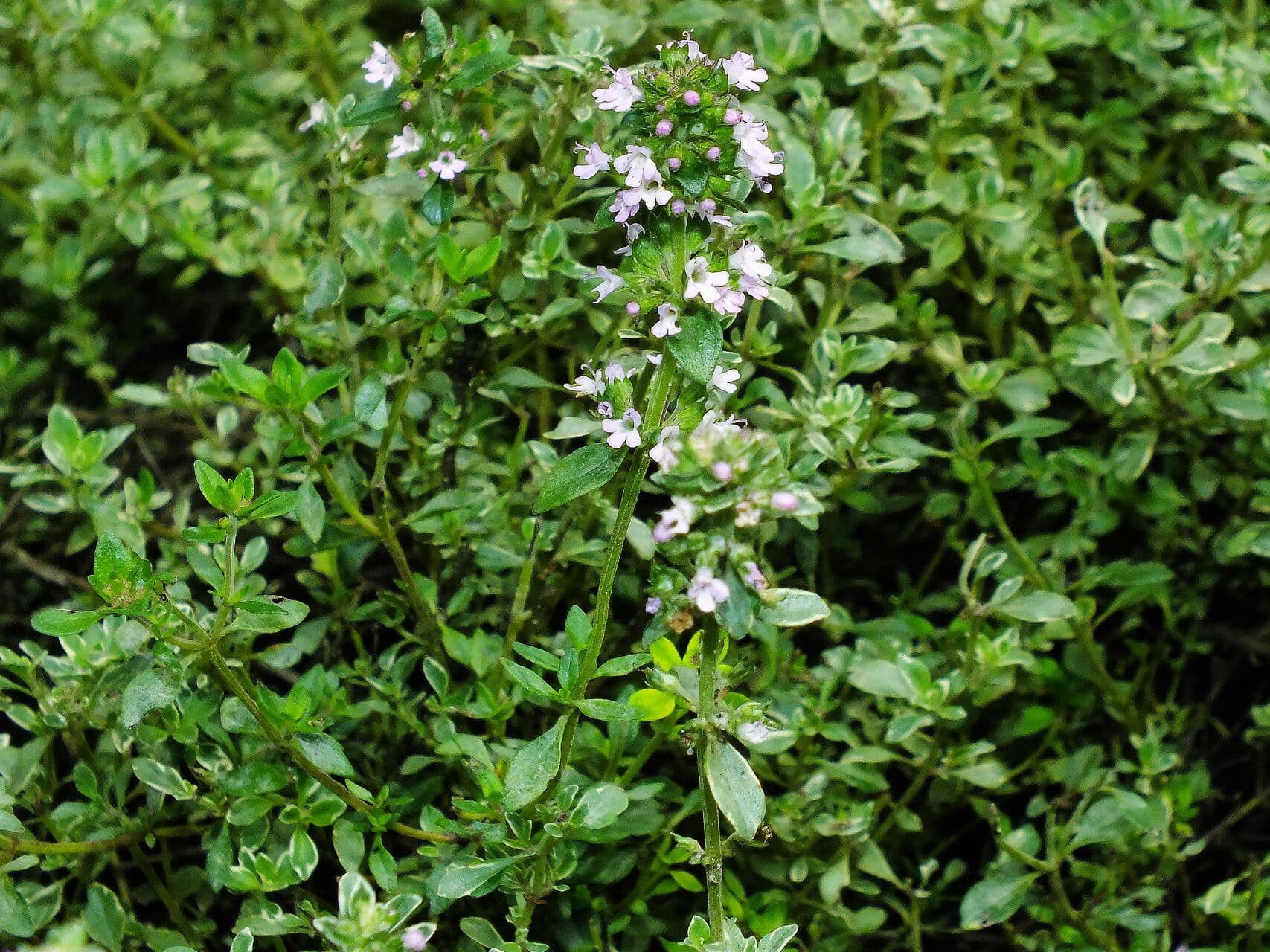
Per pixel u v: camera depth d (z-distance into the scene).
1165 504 0.43
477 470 0.42
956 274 0.47
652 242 0.33
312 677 0.38
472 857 0.35
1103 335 0.42
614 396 0.33
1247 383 0.42
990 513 0.43
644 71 0.32
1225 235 0.43
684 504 0.31
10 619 0.45
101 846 0.37
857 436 0.40
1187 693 0.45
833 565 0.45
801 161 0.42
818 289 0.43
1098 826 0.40
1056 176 0.46
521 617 0.39
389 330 0.42
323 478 0.37
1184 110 0.48
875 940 0.42
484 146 0.37
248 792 0.36
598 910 0.39
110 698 0.38
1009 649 0.40
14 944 0.38
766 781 0.41
